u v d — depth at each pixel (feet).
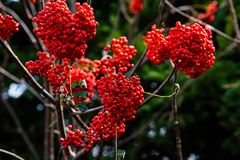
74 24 8.44
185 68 9.41
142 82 27.68
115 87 8.55
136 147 27.78
